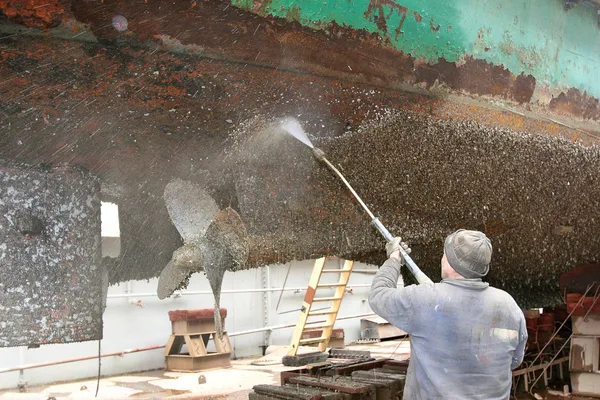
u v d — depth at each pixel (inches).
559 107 144.1
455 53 118.7
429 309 91.7
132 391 293.1
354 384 177.8
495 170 138.2
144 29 83.9
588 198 169.9
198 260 103.9
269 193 110.2
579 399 217.9
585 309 215.3
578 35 145.3
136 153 99.6
